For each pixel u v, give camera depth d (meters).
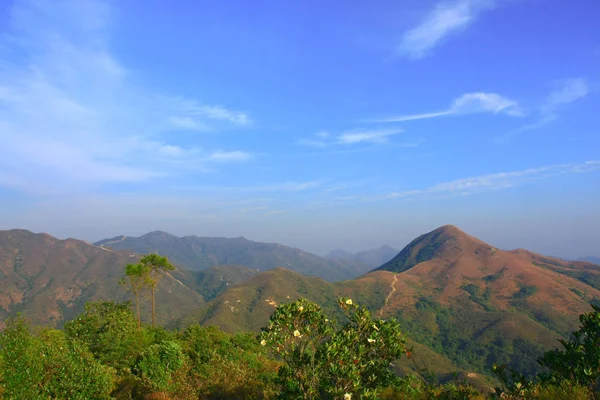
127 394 12.48
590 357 6.52
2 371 8.64
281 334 6.55
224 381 12.98
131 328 19.97
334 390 5.70
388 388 7.48
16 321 9.50
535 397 6.42
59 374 9.25
